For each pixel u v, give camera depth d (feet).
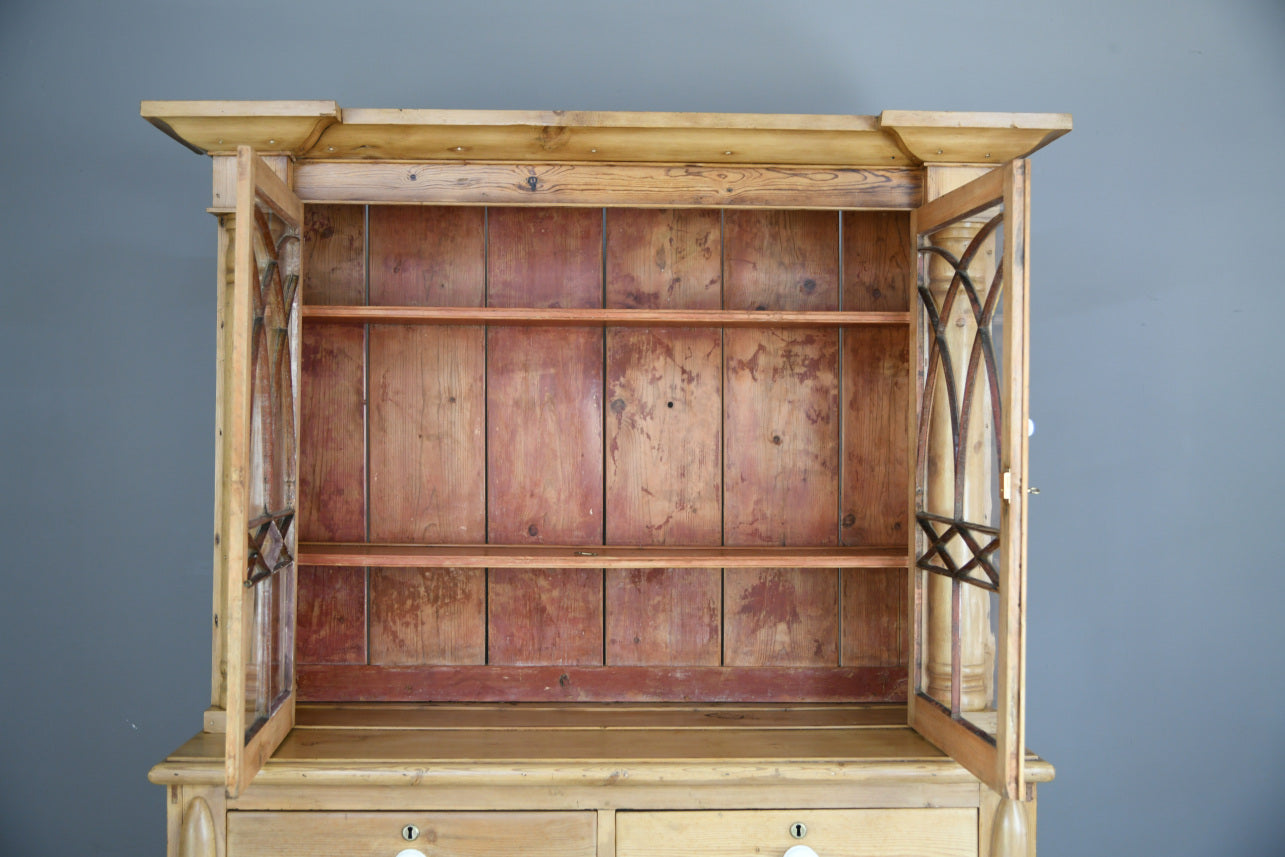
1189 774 7.89
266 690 5.54
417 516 6.92
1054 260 7.89
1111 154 7.91
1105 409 7.89
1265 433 7.89
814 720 6.46
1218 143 7.93
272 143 5.82
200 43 7.64
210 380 7.63
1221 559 7.89
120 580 7.57
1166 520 7.89
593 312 6.16
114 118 7.59
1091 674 7.89
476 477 6.93
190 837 5.40
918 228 6.17
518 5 7.79
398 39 7.73
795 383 7.02
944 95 7.92
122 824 7.54
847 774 5.54
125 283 7.59
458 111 5.69
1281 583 7.88
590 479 6.97
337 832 5.53
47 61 7.57
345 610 6.82
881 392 7.04
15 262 7.54
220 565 6.01
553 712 6.61
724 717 6.53
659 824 5.62
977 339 5.61
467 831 5.57
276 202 5.43
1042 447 7.88
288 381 5.94
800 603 6.97
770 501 7.00
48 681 7.52
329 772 5.38
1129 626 7.89
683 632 6.94
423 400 6.91
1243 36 7.97
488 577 6.89
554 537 6.95
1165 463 7.89
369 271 6.91
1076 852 7.90
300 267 6.07
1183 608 7.89
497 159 6.08
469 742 5.89
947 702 6.06
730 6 7.87
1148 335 7.90
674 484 7.00
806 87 7.89
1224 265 7.91
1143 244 7.90
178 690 7.59
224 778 5.03
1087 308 7.89
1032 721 7.90
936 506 6.09
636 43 7.83
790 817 5.65
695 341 7.00
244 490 4.79
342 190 6.06
